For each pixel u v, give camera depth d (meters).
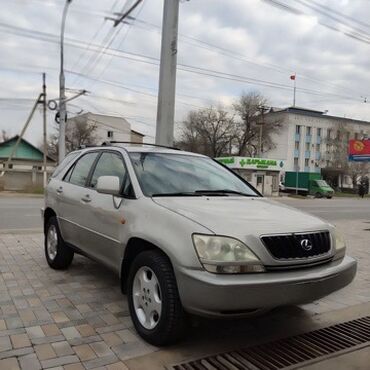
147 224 3.96
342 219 17.78
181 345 3.86
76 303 4.91
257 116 62.66
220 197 4.55
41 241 8.79
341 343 4.04
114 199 4.60
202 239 3.46
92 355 3.62
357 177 67.69
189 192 4.60
